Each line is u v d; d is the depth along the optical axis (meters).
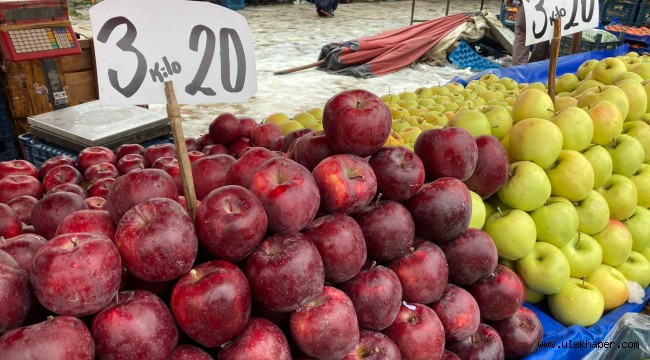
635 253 2.43
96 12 1.31
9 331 0.94
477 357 1.63
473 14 9.68
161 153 2.14
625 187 2.32
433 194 1.51
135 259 1.05
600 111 2.38
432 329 1.44
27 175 1.91
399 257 1.48
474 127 2.20
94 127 3.22
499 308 1.69
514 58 8.12
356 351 1.35
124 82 1.38
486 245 1.63
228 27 1.53
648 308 2.31
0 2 3.65
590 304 2.00
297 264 1.16
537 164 2.10
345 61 8.70
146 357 1.02
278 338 1.19
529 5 2.62
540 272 1.96
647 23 8.71
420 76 8.72
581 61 5.11
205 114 6.66
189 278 1.12
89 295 0.97
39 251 0.99
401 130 2.54
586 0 3.01
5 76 3.93
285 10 15.31
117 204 1.21
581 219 2.19
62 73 4.16
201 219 1.14
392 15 15.05
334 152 1.53
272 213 1.23
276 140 2.16
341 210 1.37
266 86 7.94
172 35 1.43
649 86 2.84
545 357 1.80
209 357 1.15
